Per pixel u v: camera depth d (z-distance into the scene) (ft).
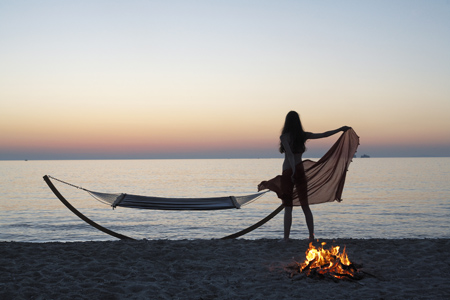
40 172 469.16
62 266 16.72
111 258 18.11
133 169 610.24
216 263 17.28
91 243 21.62
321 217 92.22
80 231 72.84
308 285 14.01
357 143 20.74
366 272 15.11
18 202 134.41
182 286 14.34
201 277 15.43
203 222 86.53
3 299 12.92
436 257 17.46
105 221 88.22
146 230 74.69
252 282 14.62
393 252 18.54
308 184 20.44
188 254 18.75
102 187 208.85
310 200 20.63
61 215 98.99
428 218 90.22
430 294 12.87
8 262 17.31
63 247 20.35
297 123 19.53
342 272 14.98
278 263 17.02
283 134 19.56
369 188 196.75
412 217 92.02
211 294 13.30
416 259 17.26
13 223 83.92
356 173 387.75
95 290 13.66
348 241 21.42
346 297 12.73
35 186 223.71
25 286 14.12
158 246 20.58
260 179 294.66
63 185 229.25
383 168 543.39
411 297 12.60
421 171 425.28
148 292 13.48
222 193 167.63
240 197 24.08
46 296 13.16
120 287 13.99
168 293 13.51
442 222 83.76
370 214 97.86
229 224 82.94
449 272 15.38
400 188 195.31
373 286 13.84
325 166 20.40
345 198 144.25
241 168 637.71
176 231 73.31
